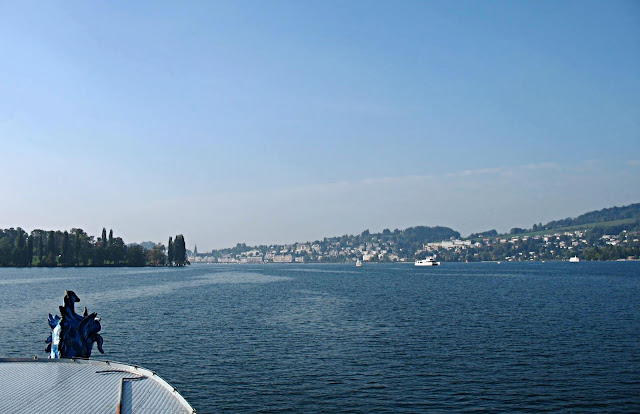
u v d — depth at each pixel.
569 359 48.59
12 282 181.12
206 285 170.38
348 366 45.66
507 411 34.22
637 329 66.50
